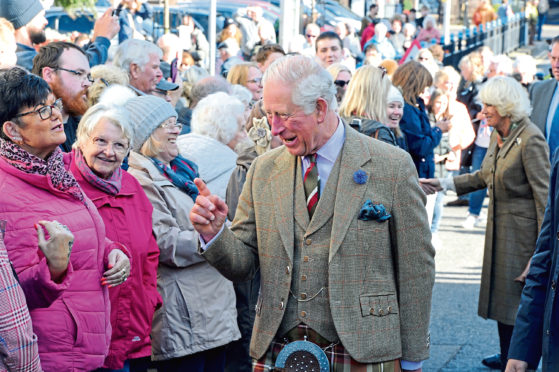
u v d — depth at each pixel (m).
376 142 3.27
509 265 5.36
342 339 3.09
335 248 3.11
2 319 2.66
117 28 6.67
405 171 3.21
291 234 3.18
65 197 3.27
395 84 6.83
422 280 3.23
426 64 12.87
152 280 3.99
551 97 6.77
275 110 3.08
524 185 5.31
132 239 3.84
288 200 3.22
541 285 3.42
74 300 3.27
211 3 12.52
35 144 3.15
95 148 3.75
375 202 3.16
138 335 3.87
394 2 27.08
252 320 5.14
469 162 11.81
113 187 3.83
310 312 3.15
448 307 7.36
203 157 4.86
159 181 4.32
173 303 4.28
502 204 5.41
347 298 3.12
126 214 3.86
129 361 4.06
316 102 3.09
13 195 3.13
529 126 5.31
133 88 5.65
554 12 40.50
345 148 3.20
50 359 3.22
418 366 3.28
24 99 3.09
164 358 4.28
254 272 3.40
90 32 15.11
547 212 3.42
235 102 5.10
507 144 5.34
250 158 4.88
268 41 12.48
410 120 6.62
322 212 3.16
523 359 3.43
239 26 14.46
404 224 3.20
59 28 15.02
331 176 3.18
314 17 18.95
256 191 3.31
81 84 4.72
